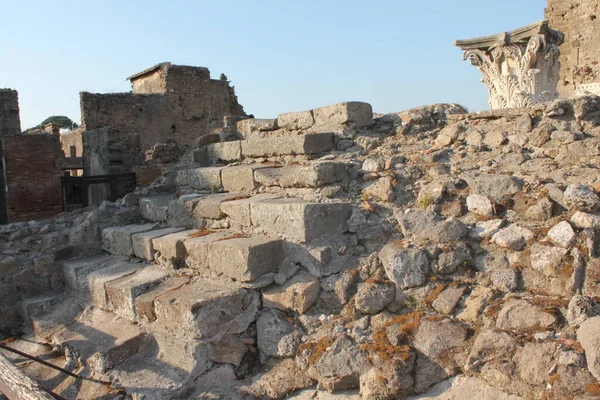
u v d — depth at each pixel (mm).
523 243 4016
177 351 4340
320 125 6617
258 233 4992
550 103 5496
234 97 31562
